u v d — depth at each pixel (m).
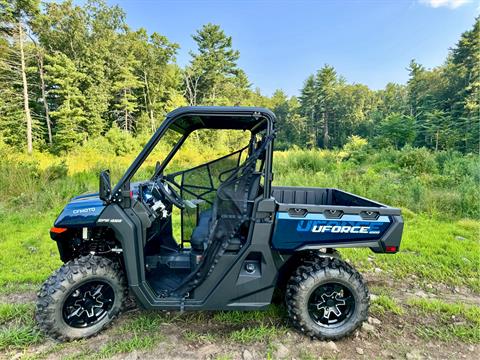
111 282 2.24
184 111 2.21
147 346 2.13
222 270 2.21
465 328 2.45
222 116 2.25
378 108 56.59
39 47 25.94
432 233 4.88
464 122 27.19
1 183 7.07
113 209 2.16
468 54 35.22
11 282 3.13
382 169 11.80
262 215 2.19
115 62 32.97
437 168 10.94
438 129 27.62
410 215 5.93
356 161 14.41
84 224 2.15
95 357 2.03
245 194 2.25
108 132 26.42
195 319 2.47
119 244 2.43
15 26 23.19
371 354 2.13
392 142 23.38
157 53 37.44
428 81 43.03
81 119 25.25
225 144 6.60
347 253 4.06
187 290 2.22
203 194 2.90
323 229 2.21
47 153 21.83
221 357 2.04
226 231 2.22
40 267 3.57
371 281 3.33
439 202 6.37
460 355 2.14
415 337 2.34
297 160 12.44
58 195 6.82
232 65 42.84
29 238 4.57
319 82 56.16
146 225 2.28
